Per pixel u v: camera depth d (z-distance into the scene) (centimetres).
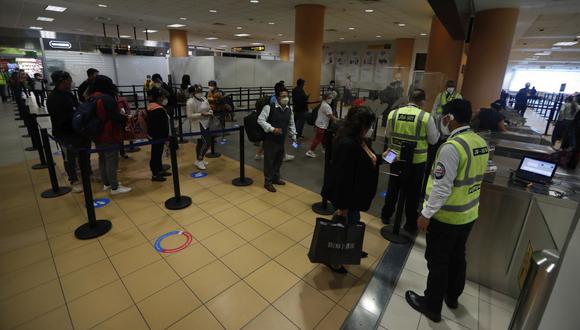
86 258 264
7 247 276
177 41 1535
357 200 238
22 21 1243
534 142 459
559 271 69
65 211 344
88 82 490
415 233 323
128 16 1133
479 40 751
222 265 260
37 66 1545
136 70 1399
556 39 1145
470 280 256
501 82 754
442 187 180
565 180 248
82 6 950
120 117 373
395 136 309
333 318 208
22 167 479
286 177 473
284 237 307
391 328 202
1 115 928
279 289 234
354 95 1062
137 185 424
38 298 218
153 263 260
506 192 229
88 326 196
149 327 196
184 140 669
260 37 1852
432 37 949
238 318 205
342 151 230
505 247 236
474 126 499
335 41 1881
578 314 64
